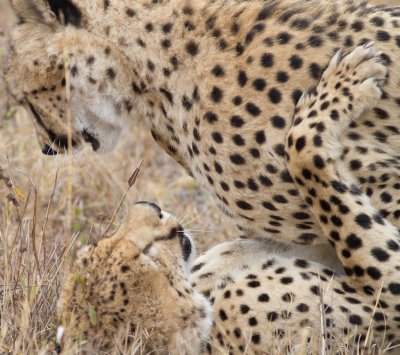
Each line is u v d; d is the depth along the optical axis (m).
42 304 10.56
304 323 10.02
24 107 11.66
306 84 10.31
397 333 10.11
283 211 10.50
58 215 13.31
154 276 9.70
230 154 10.52
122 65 10.94
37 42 11.15
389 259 9.94
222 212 11.05
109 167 14.56
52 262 11.30
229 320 10.16
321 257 10.90
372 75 10.08
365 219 9.98
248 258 10.77
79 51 10.98
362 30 10.42
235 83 10.47
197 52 10.62
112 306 9.62
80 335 9.47
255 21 10.57
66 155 11.69
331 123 10.02
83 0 10.94
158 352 9.59
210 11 10.66
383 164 10.15
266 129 10.35
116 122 11.22
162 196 14.38
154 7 10.80
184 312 9.70
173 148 11.30
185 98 10.72
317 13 10.57
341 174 10.05
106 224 13.05
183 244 10.03
